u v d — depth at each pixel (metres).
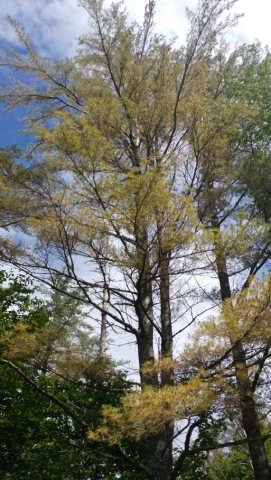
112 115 6.25
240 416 4.81
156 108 6.63
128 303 6.18
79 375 4.93
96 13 7.55
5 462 6.82
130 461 4.75
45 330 4.80
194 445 5.86
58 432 7.38
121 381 5.27
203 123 6.73
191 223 4.85
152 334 6.13
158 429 4.04
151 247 5.10
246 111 7.05
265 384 5.31
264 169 6.85
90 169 4.93
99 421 4.57
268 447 10.56
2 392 7.36
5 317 9.15
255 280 4.27
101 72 7.95
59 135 4.92
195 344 4.50
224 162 6.91
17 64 8.27
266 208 6.68
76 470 5.86
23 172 5.23
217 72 10.20
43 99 8.57
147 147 6.68
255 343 4.42
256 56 10.59
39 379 7.24
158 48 7.52
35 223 5.18
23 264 5.67
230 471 8.45
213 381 4.02
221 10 6.55
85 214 5.03
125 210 4.72
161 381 4.91
